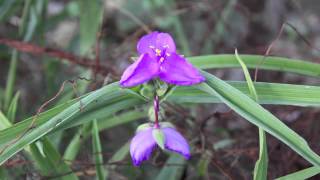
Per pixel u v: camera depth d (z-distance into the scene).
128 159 0.39
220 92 0.28
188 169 0.42
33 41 0.48
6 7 0.45
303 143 0.27
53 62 0.46
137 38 0.49
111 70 0.39
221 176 0.41
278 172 0.39
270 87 0.30
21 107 0.46
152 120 0.28
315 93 0.29
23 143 0.28
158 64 0.26
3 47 0.48
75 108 0.27
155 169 0.43
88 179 0.42
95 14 0.45
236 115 0.46
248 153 0.38
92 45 0.45
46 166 0.31
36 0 0.46
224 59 0.33
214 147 0.39
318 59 0.50
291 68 0.33
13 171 0.37
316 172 0.29
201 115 0.45
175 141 0.27
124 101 0.30
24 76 0.52
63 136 0.44
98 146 0.33
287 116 0.45
